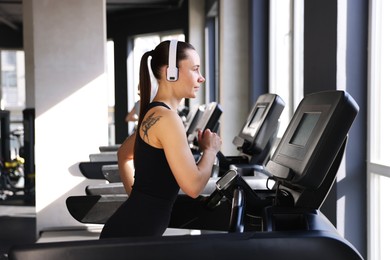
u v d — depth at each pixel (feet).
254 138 10.96
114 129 47.67
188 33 37.86
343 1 9.71
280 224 6.26
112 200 8.68
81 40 19.66
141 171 6.78
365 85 9.76
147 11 44.98
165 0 41.24
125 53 47.11
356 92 9.78
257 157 11.19
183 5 41.65
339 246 5.65
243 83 21.67
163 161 6.66
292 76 17.30
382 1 9.55
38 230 19.57
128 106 47.19
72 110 19.69
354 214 9.86
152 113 6.64
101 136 19.74
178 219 7.93
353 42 9.73
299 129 6.65
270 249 5.61
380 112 9.67
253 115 11.96
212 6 31.12
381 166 9.11
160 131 6.50
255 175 10.52
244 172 10.77
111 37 47.83
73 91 19.67
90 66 19.69
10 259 5.47
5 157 28.30
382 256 9.73
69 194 19.66
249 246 5.59
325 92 6.24
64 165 19.66
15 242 18.78
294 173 6.06
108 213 8.71
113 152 15.49
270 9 19.92
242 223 6.39
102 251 5.47
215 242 5.57
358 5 9.72
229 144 21.76
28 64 34.06
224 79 21.65
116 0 41.09
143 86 7.06
